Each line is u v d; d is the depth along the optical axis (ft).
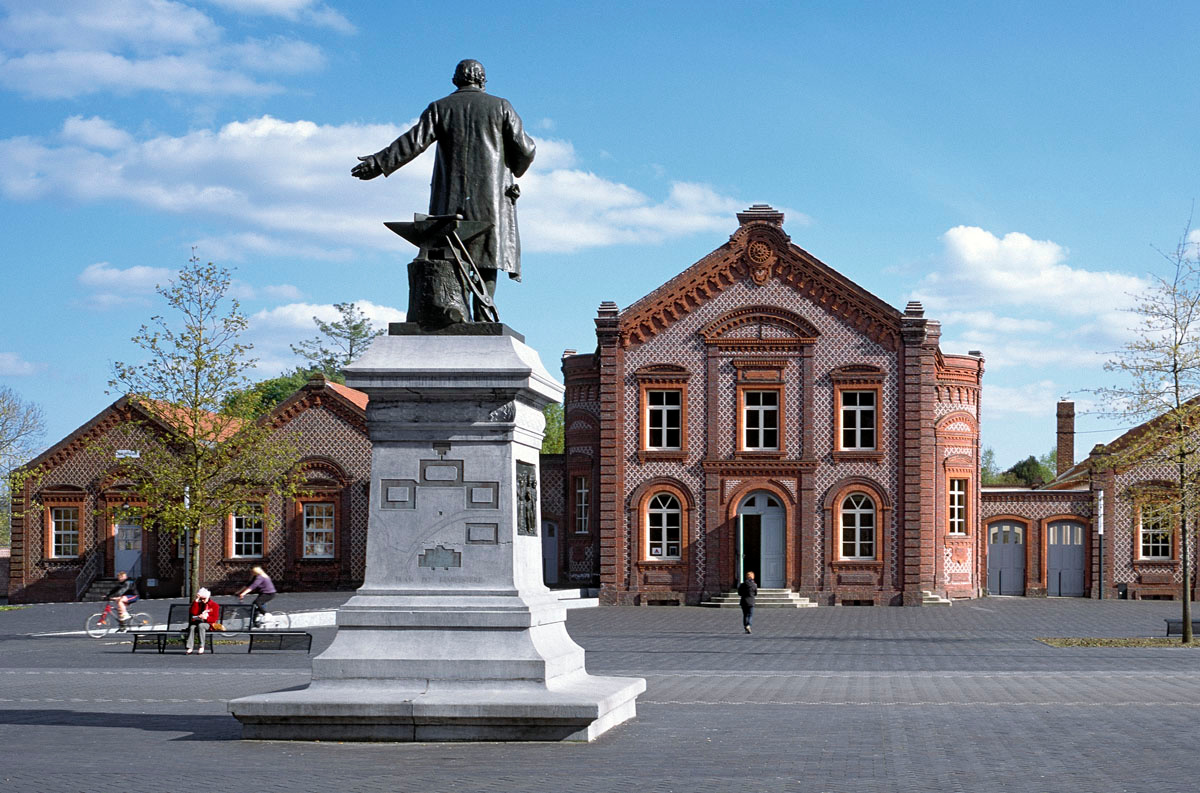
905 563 177.58
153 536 204.95
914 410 178.09
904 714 58.75
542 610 48.65
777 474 180.45
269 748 44.16
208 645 110.11
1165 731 52.90
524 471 50.16
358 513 202.49
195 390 149.79
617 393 183.21
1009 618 154.20
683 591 180.55
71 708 60.80
